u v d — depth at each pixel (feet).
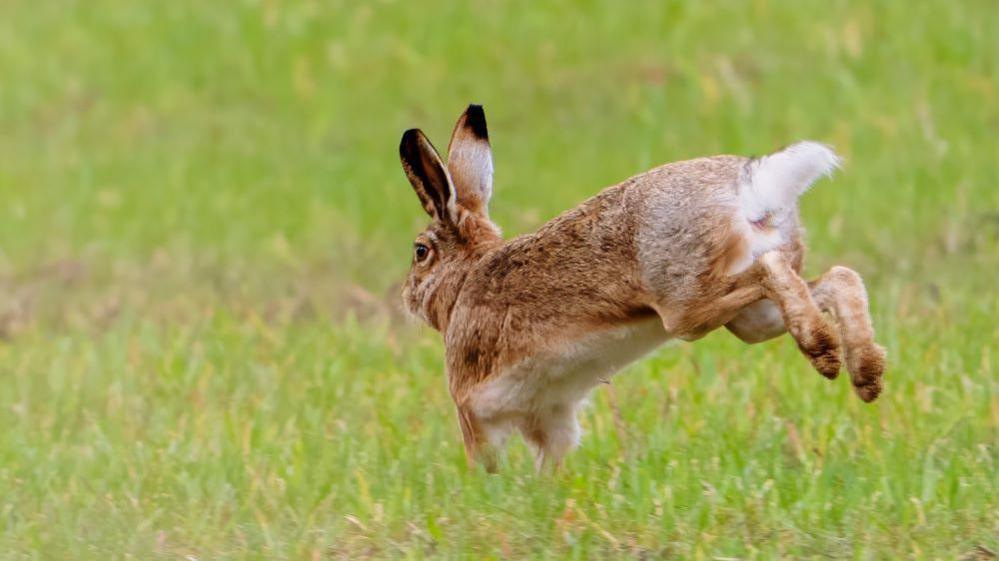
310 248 116.78
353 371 86.89
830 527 59.47
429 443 72.08
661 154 122.62
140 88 154.71
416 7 158.61
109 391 85.81
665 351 83.92
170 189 131.23
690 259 60.90
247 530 62.80
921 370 77.66
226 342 94.63
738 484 63.52
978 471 64.23
